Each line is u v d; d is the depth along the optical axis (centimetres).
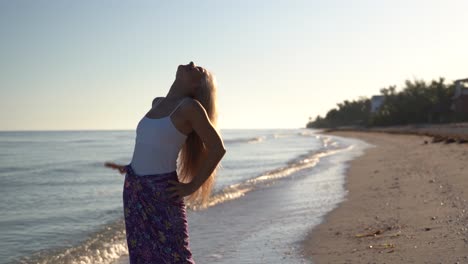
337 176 1952
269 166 2698
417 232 780
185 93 386
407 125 8950
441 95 8394
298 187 1652
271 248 787
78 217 1192
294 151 4384
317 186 1653
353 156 3177
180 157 406
